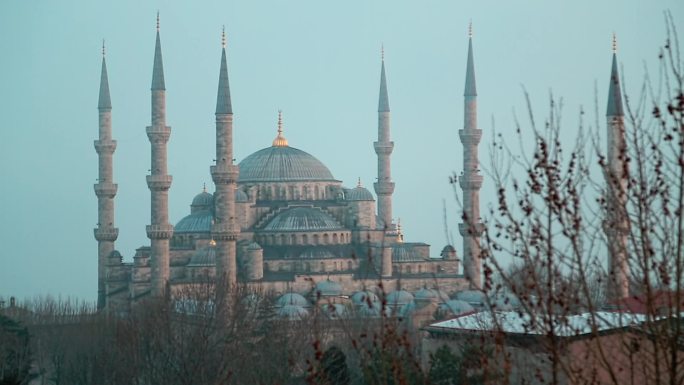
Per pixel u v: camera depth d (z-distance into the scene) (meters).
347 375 176.00
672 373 83.88
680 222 81.06
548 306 83.94
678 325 83.06
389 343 89.56
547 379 105.06
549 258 82.62
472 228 85.25
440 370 142.12
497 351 92.12
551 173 82.75
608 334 97.31
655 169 82.62
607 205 83.81
